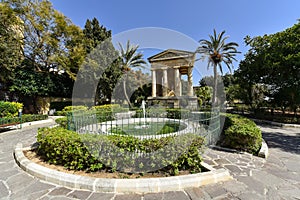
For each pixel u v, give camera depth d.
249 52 13.34
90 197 2.32
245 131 4.49
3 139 5.79
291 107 11.86
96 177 2.78
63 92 16.20
